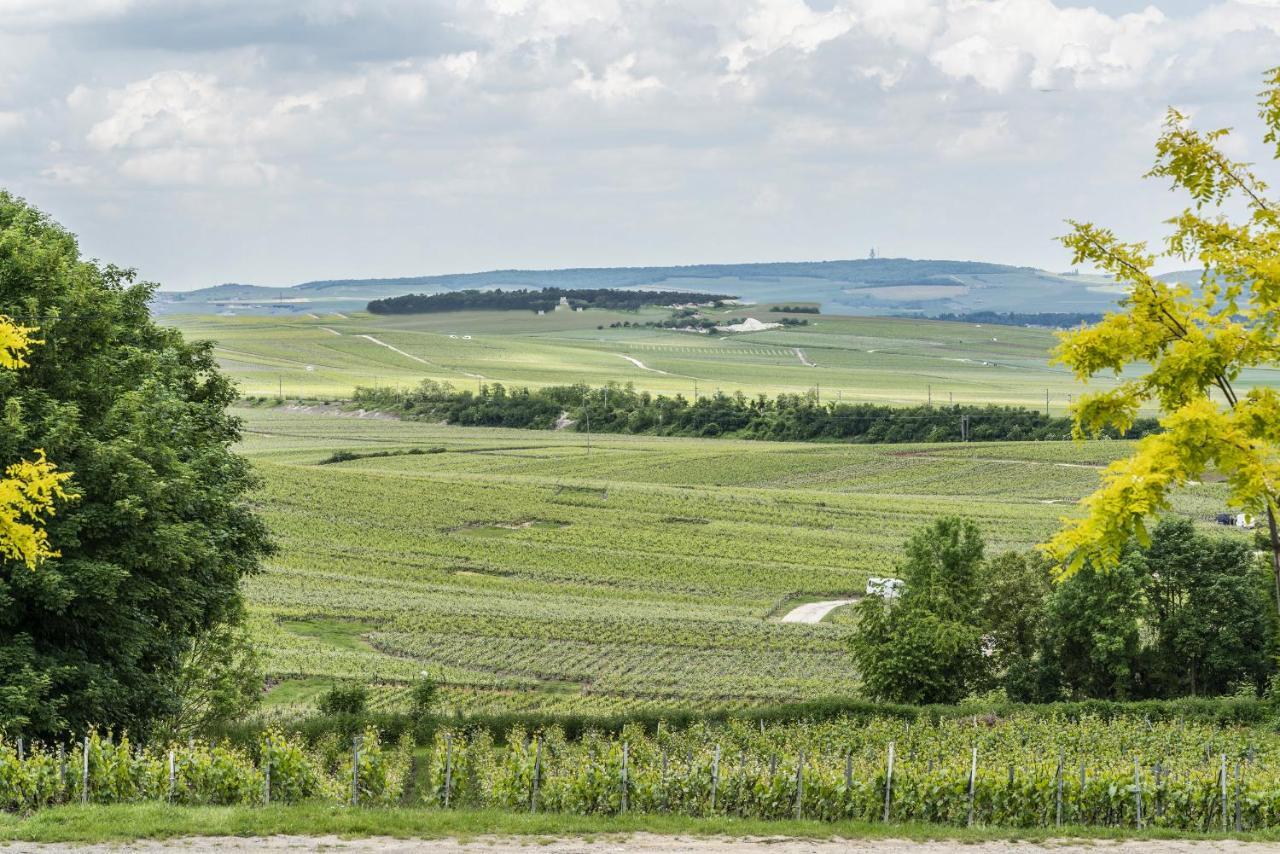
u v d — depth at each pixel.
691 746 74.56
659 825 43.47
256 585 184.38
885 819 52.66
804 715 96.19
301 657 143.00
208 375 86.94
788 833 42.91
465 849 39.19
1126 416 35.22
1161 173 35.66
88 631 61.25
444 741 71.81
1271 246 33.91
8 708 53.69
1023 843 41.88
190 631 72.75
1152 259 34.66
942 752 75.94
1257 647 120.56
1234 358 33.09
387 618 168.12
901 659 115.69
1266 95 34.91
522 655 152.88
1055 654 123.12
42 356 61.50
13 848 37.59
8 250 63.50
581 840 40.91
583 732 87.12
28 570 55.03
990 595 125.94
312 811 43.50
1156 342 34.50
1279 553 31.41
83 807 43.03
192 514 70.25
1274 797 51.31
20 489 45.53
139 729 65.12
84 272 66.88
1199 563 121.56
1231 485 31.44
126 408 62.66
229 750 60.22
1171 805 53.09
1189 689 124.25
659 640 161.88
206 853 37.69
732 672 148.38
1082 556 32.00
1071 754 76.75
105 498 59.31
